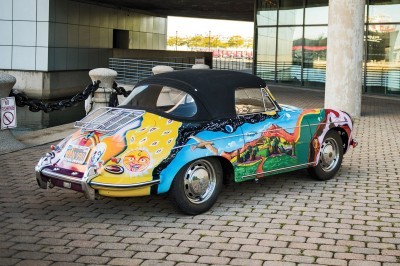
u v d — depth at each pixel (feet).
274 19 93.91
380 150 33.35
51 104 37.06
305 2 88.17
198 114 20.18
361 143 35.86
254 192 23.25
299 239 17.38
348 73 48.47
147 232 18.04
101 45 136.36
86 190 18.02
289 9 91.04
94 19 131.95
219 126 20.36
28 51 112.47
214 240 17.26
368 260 15.64
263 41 96.43
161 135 19.06
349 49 48.14
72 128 40.14
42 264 15.17
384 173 27.04
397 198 22.43
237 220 19.35
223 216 19.83
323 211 20.51
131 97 21.52
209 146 19.77
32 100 35.27
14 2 111.96
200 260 15.57
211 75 21.49
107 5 138.31
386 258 15.80
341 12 47.67
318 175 24.88
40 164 19.74
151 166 18.35
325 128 24.43
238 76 22.03
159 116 19.83
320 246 16.75
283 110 23.16
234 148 20.57
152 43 170.91
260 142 21.56
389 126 44.16
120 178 17.94
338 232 18.08
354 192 23.34
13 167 27.35
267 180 25.38
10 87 31.81
